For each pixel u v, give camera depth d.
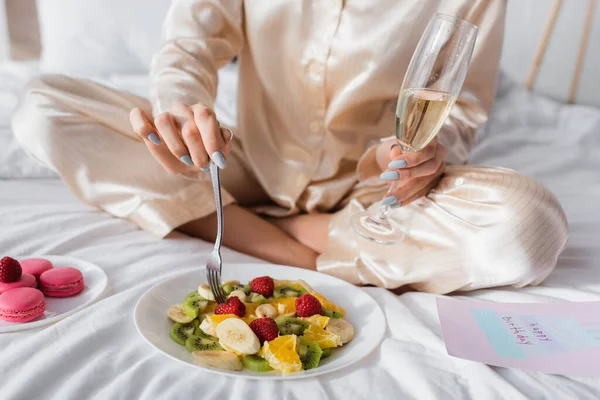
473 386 0.84
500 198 1.11
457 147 1.37
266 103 1.52
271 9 1.38
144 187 1.36
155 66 1.29
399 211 1.22
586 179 1.99
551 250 1.12
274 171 1.53
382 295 1.13
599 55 2.85
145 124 1.03
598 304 1.07
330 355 0.91
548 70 2.97
